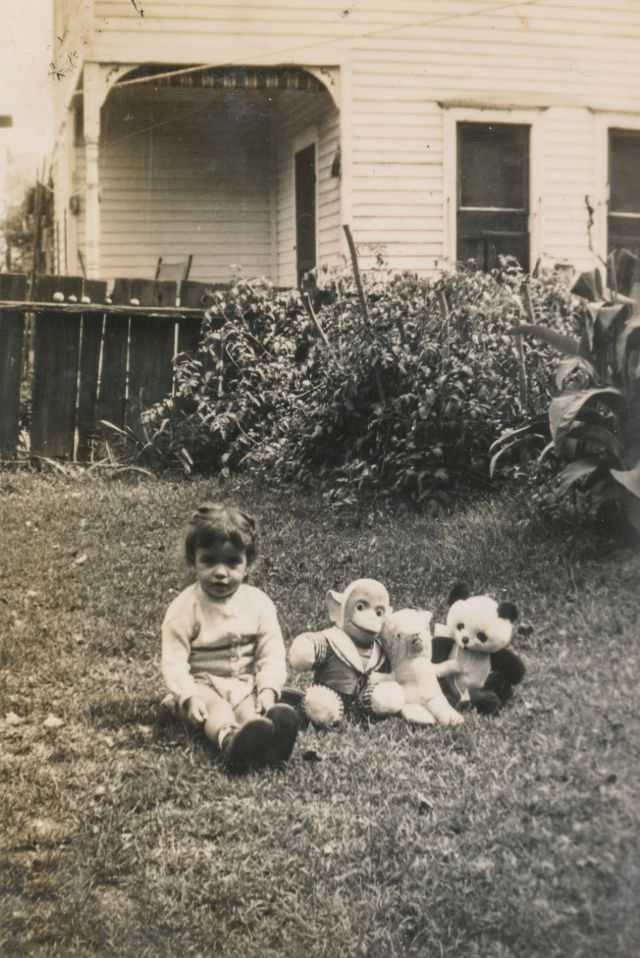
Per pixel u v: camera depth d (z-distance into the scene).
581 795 3.61
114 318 9.49
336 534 7.27
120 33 13.40
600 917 2.97
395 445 7.82
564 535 6.50
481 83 14.17
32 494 8.52
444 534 6.95
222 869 3.34
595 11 14.30
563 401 6.10
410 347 8.20
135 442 9.51
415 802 3.64
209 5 13.57
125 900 3.24
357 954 2.94
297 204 15.62
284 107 15.85
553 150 14.39
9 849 3.51
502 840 3.36
